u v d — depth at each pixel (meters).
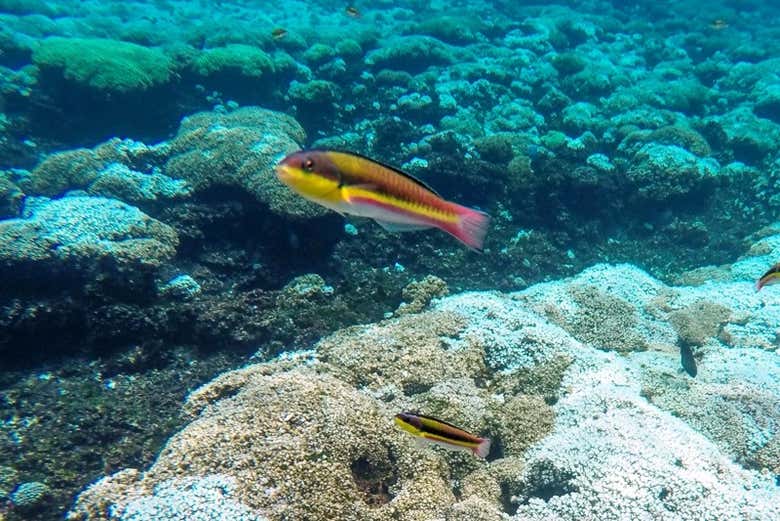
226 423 0.68
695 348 1.20
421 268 1.57
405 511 0.62
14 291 1.07
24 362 1.06
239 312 1.22
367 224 1.61
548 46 3.51
